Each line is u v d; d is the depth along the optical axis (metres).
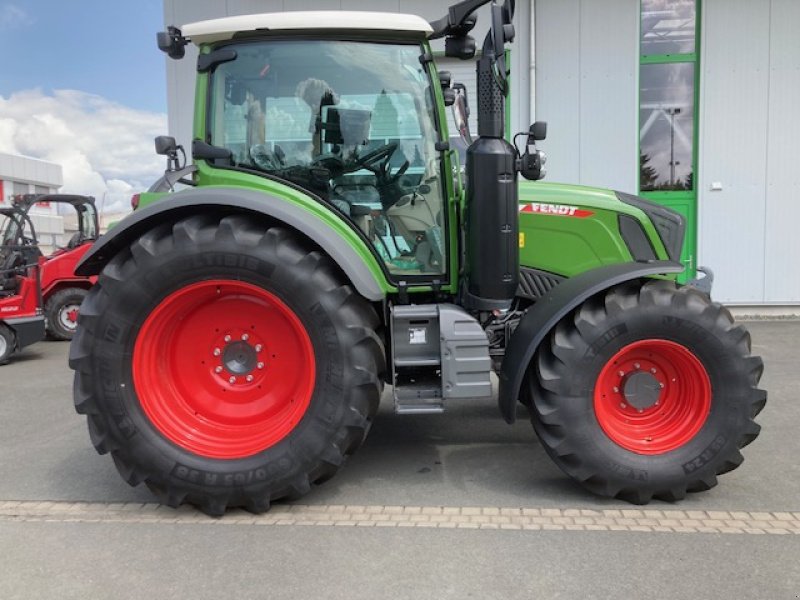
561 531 2.87
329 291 2.97
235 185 3.36
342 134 3.40
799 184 8.52
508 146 3.15
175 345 3.18
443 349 3.13
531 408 3.20
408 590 2.41
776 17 8.32
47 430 4.57
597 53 8.47
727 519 2.97
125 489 3.46
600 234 3.74
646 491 3.08
